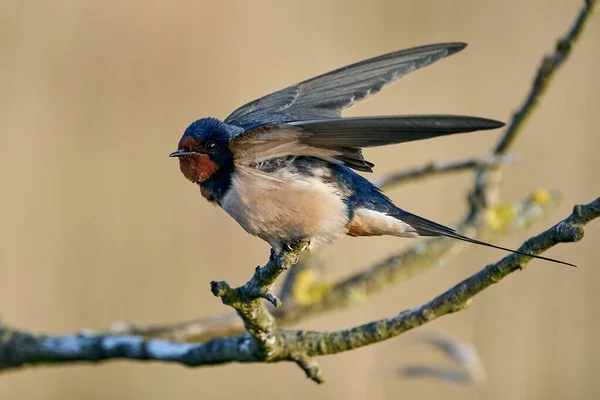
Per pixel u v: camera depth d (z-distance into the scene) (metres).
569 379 11.45
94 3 13.41
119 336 8.20
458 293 6.47
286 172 6.99
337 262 12.41
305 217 7.04
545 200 9.91
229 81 13.65
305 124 6.15
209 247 13.05
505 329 11.55
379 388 11.70
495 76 13.15
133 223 13.02
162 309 12.75
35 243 12.74
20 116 13.04
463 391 11.56
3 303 12.47
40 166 12.98
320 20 13.82
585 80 12.38
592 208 5.81
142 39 13.52
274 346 6.80
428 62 7.55
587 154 12.25
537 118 12.38
